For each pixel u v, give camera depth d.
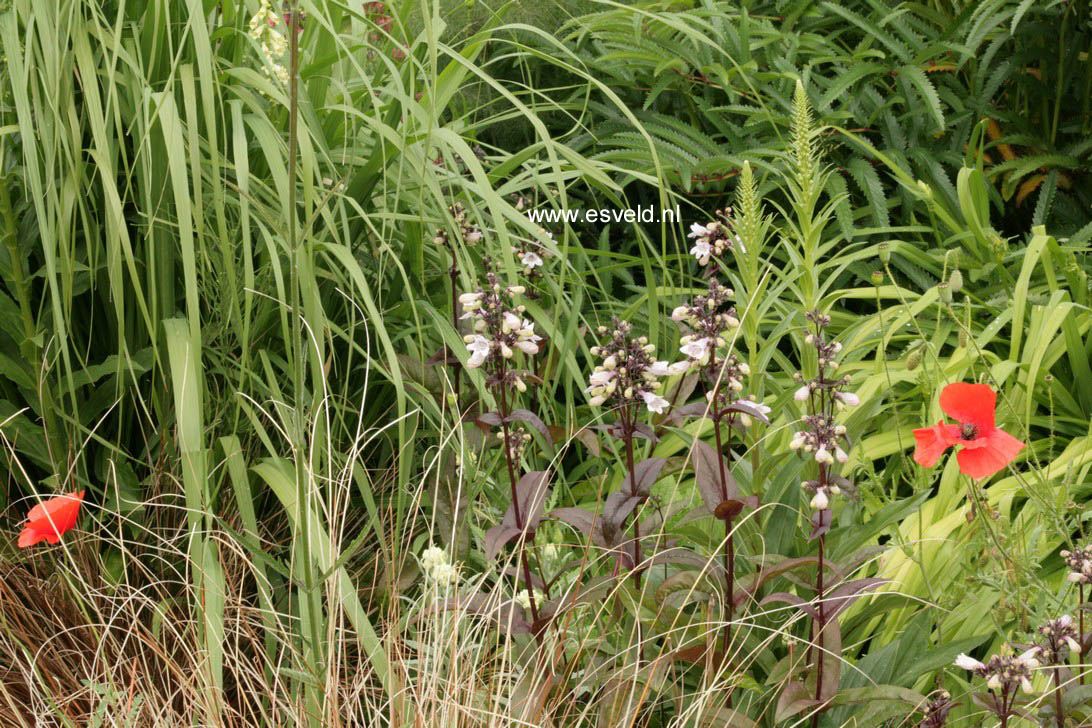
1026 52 3.92
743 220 2.21
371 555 2.43
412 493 2.42
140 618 2.15
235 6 2.56
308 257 2.06
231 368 2.33
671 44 4.04
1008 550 1.99
